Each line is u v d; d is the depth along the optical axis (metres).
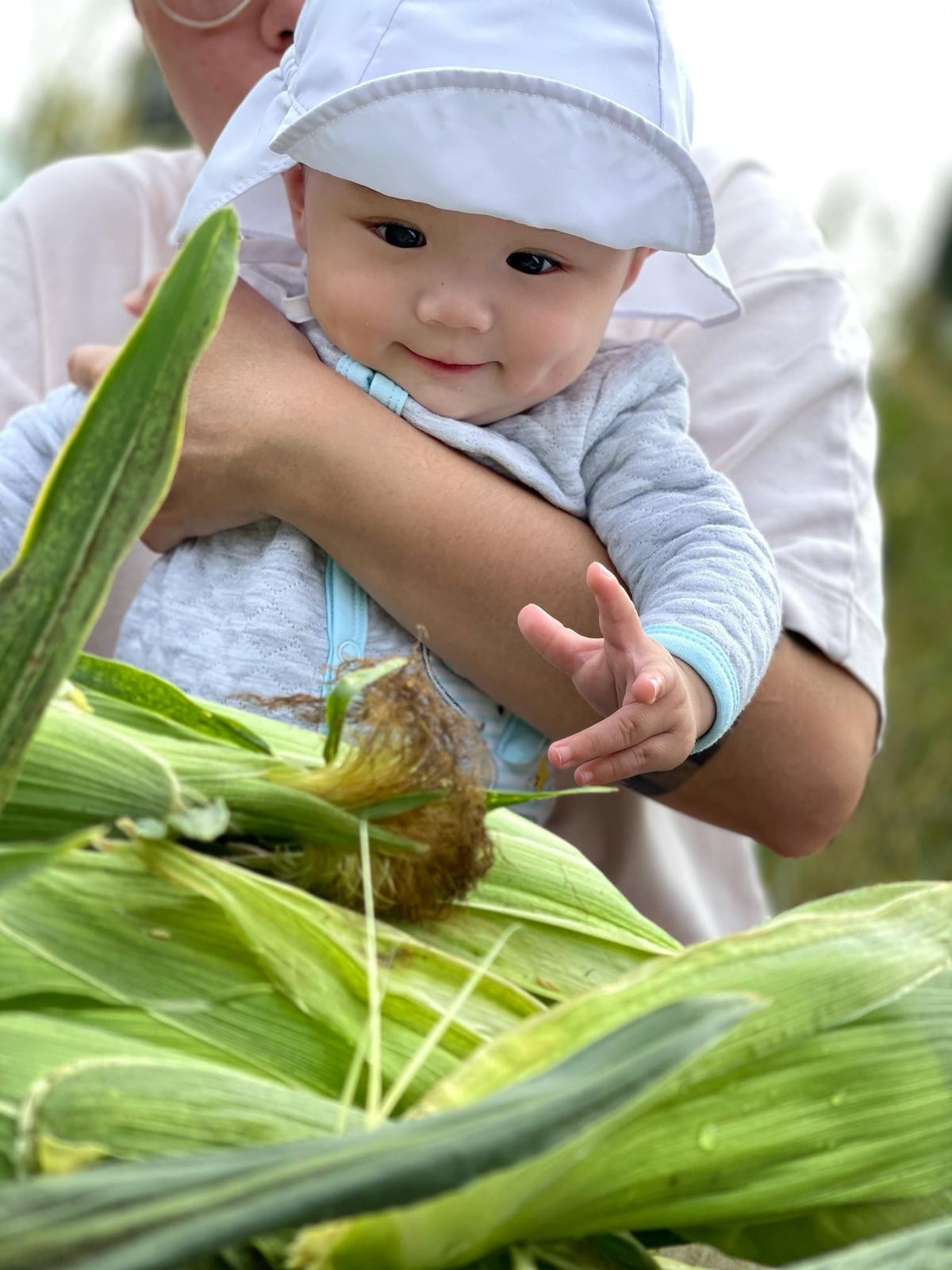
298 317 1.24
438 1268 0.52
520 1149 0.45
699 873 1.49
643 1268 0.59
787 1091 0.60
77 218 1.52
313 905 0.66
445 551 1.11
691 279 1.28
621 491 1.14
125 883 0.65
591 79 1.03
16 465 1.20
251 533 1.18
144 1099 0.53
